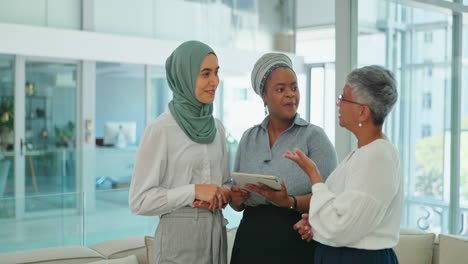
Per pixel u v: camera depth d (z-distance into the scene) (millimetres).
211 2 10375
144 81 9461
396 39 3803
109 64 9062
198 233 2045
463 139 3859
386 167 1738
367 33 3643
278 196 2033
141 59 8688
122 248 3107
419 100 3955
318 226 1798
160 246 2064
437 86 3947
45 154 7098
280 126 2238
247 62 10398
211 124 2111
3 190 6785
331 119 10945
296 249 2117
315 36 11234
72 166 7363
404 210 4176
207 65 2039
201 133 2059
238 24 10891
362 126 1849
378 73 1803
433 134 3990
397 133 3965
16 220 3926
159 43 8859
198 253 2049
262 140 2264
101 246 3199
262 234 2143
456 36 3854
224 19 10625
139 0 9336
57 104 8586
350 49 3553
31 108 8352
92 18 8703
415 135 4008
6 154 6801
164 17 9656
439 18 3871
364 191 1716
